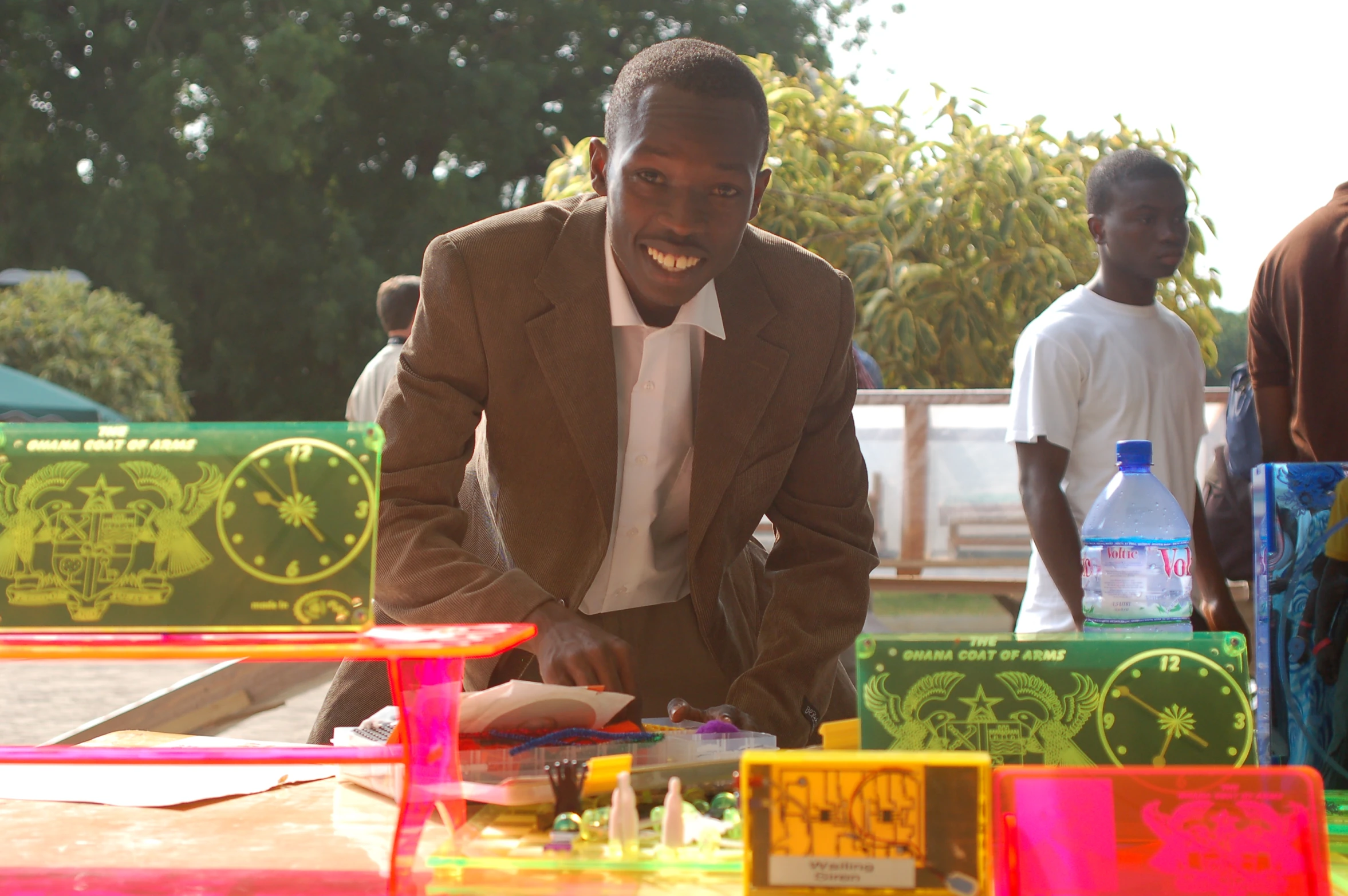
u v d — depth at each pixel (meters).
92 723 3.07
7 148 15.54
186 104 16.42
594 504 1.73
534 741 1.29
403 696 1.11
